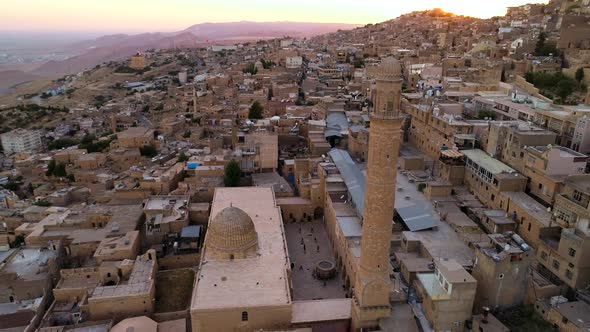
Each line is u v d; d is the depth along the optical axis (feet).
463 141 284.61
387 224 167.94
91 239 245.24
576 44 456.45
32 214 295.07
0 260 235.81
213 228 217.97
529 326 166.81
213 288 190.80
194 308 177.27
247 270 204.54
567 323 158.61
